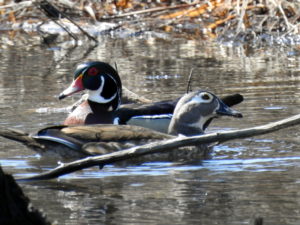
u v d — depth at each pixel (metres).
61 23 23.92
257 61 19.38
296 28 21.94
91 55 20.55
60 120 14.09
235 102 13.70
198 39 22.61
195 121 12.75
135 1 25.19
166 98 15.46
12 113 14.52
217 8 23.92
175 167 11.03
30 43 22.62
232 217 8.59
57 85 16.98
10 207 7.37
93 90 14.36
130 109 13.79
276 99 15.22
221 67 18.62
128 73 18.11
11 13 25.31
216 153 11.82
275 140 12.57
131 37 23.33
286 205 9.00
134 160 11.34
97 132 11.70
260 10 23.19
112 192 9.64
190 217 8.60
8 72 18.47
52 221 8.25
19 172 10.70
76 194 9.55
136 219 8.54
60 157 11.59
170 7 24.48
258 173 10.51
